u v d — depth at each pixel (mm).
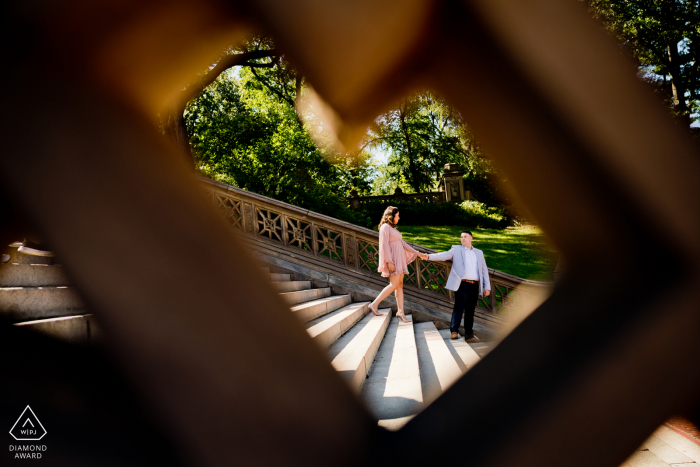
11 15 350
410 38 347
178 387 435
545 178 354
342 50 347
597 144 344
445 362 4457
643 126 341
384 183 36125
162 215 423
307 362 479
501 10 338
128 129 410
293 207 8062
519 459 367
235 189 7941
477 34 348
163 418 438
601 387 358
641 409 351
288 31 344
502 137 359
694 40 12914
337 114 365
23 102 376
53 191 393
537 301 406
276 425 453
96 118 396
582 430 357
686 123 343
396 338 5750
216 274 441
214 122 14438
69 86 378
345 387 494
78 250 403
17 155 384
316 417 461
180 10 335
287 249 8047
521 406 383
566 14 339
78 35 354
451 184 22156
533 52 331
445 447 405
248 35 365
